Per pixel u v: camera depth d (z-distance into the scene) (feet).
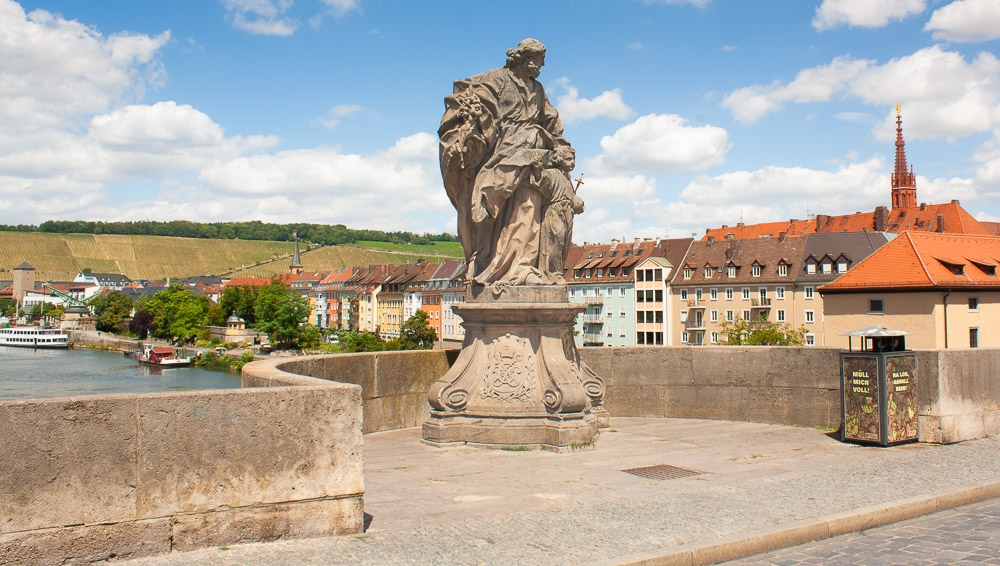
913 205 359.46
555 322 33.91
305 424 19.06
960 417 33.30
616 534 19.72
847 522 21.50
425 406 39.45
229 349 409.69
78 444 16.79
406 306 421.59
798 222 334.24
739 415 40.16
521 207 34.65
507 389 32.78
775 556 19.54
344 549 18.22
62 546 16.55
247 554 17.65
